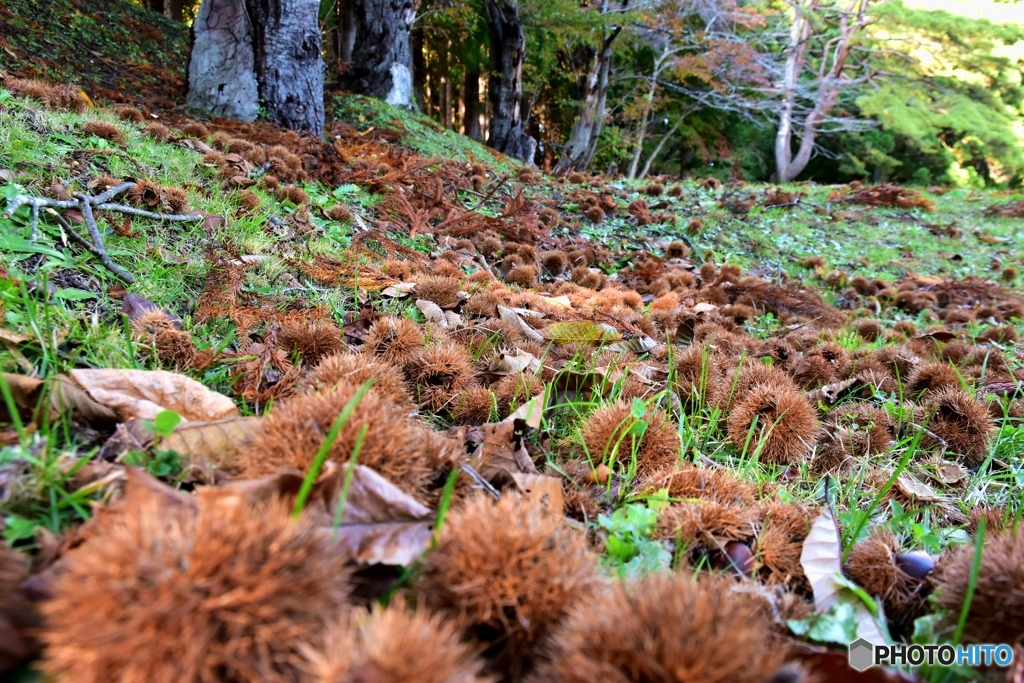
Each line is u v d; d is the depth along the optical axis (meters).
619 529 0.35
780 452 0.50
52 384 0.33
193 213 0.73
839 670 0.24
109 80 1.63
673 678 0.18
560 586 0.23
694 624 0.19
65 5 1.88
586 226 1.64
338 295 0.69
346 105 2.26
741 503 0.39
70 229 0.58
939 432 0.57
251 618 0.17
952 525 0.47
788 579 0.33
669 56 4.79
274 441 0.29
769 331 1.08
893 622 0.33
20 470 0.29
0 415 0.33
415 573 0.25
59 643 0.17
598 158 5.65
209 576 0.17
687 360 0.62
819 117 5.88
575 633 0.20
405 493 0.30
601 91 4.05
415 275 0.78
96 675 0.17
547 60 3.97
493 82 3.31
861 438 0.56
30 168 0.69
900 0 5.38
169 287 0.59
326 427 0.29
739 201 2.23
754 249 1.81
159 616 0.16
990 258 2.10
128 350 0.44
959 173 6.78
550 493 0.36
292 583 0.18
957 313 1.38
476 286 0.78
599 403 0.53
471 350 0.62
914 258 2.01
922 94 5.91
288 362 0.47
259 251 0.73
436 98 5.12
